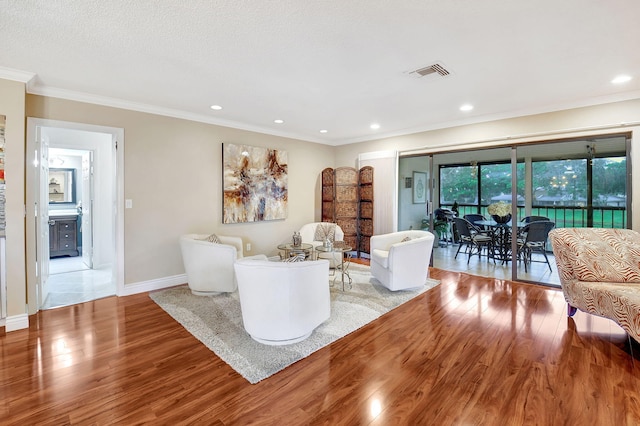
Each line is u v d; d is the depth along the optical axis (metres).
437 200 5.37
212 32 2.14
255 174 5.02
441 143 4.89
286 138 5.59
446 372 2.14
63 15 1.92
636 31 2.13
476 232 5.12
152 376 2.09
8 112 2.75
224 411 1.75
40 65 2.67
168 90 3.33
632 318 2.28
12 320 2.79
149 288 3.95
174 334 2.71
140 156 3.86
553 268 4.34
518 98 3.61
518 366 2.21
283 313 2.42
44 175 3.72
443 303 3.49
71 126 3.37
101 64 2.66
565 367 2.20
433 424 1.65
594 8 1.87
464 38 2.23
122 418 1.69
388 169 5.56
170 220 4.13
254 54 2.48
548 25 2.06
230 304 3.42
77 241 6.17
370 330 2.81
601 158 3.76
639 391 1.93
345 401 1.84
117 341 2.59
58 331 2.78
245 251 4.99
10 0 1.76
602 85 3.20
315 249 4.21
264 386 1.98
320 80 3.04
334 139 6.20
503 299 3.62
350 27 2.08
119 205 3.71
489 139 4.39
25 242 3.06
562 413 1.73
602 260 2.91
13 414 1.72
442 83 3.12
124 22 2.01
